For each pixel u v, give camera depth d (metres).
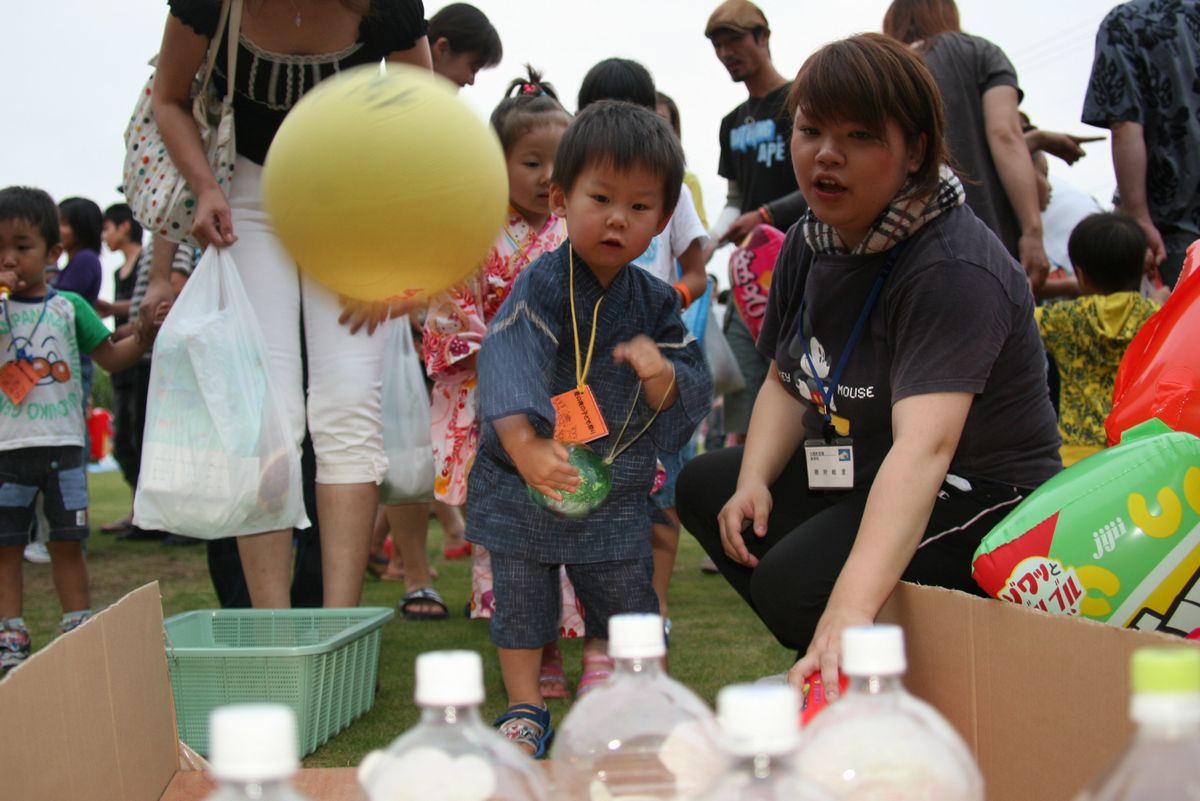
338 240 1.66
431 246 1.68
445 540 4.99
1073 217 4.19
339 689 2.28
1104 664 1.08
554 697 2.51
